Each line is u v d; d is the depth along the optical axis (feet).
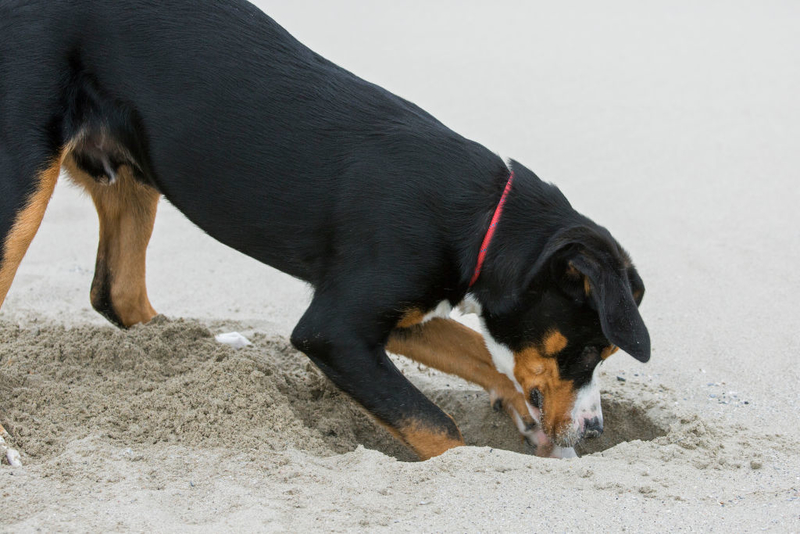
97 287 24.16
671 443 19.13
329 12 71.56
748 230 32.68
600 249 18.48
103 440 18.57
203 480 17.08
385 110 20.26
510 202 19.77
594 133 43.75
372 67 55.21
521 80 52.90
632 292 18.86
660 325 26.61
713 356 24.66
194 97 19.85
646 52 58.54
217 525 15.25
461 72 54.49
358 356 19.27
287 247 20.25
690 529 15.25
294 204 19.80
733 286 28.71
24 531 14.97
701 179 37.63
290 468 17.56
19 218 19.10
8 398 20.11
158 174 20.57
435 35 64.39
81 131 20.16
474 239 19.49
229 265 32.17
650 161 39.88
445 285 19.54
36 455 18.17
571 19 69.36
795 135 42.19
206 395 20.26
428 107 47.65
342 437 21.01
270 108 19.88
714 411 21.62
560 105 48.21
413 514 15.76
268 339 25.54
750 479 17.26
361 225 19.29
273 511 15.71
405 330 21.84
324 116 19.90
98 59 19.85
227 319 27.55
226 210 20.39
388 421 19.43
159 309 28.66
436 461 17.48
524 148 41.81
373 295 19.07
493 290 19.79
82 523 15.24
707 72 53.31
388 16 70.49
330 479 17.16
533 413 20.95
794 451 18.76
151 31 19.88
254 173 19.89
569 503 16.03
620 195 36.35
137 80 19.90
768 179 37.17
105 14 19.83
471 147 20.31
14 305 28.35
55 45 19.44
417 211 19.24
